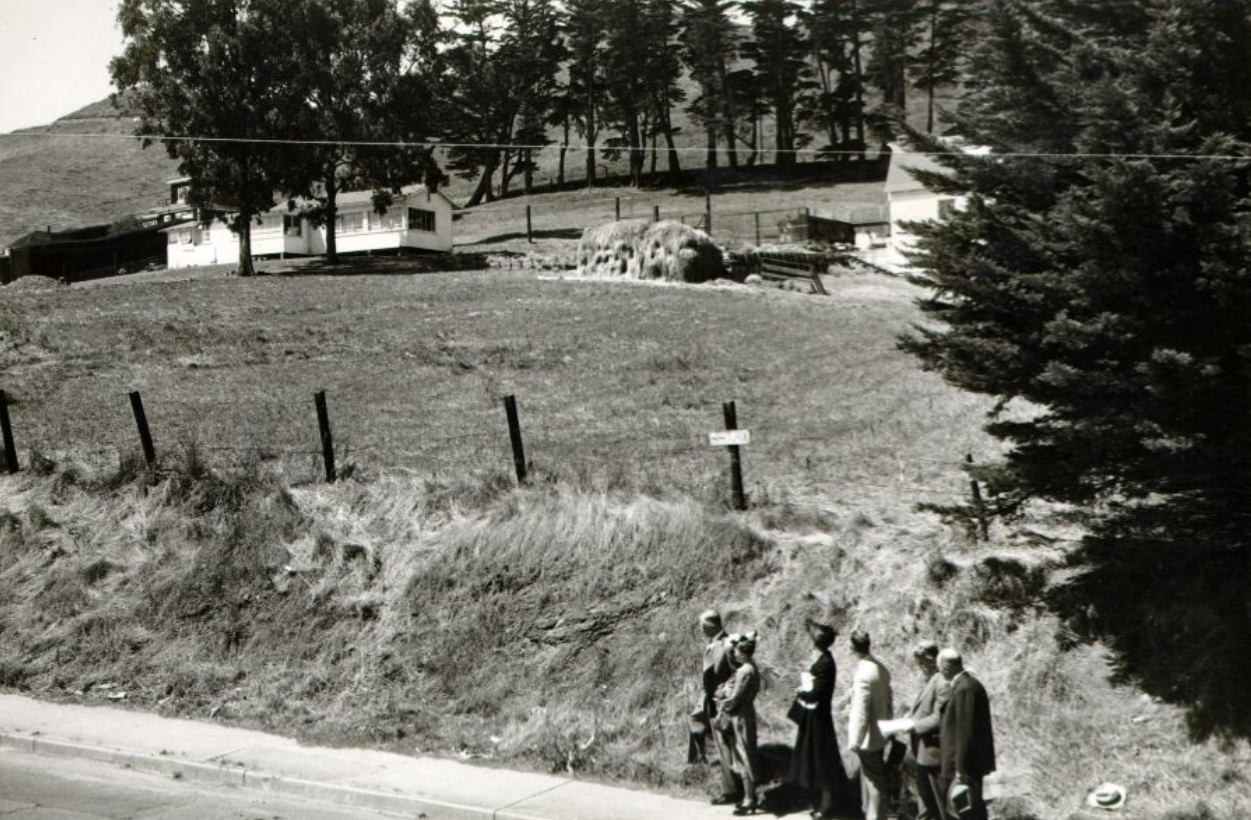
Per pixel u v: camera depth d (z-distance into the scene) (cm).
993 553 1452
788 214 7381
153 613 1631
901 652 1353
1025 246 1250
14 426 2333
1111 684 1255
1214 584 1291
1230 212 1127
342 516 1723
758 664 1371
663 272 4569
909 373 2753
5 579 1725
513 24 10850
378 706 1439
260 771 1237
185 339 3362
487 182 10406
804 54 11044
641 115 11475
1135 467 1266
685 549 1523
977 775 1016
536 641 1477
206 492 1803
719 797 1162
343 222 6625
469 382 2741
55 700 1496
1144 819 1108
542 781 1234
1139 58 1172
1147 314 1184
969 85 1303
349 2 5794
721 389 2619
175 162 13550
